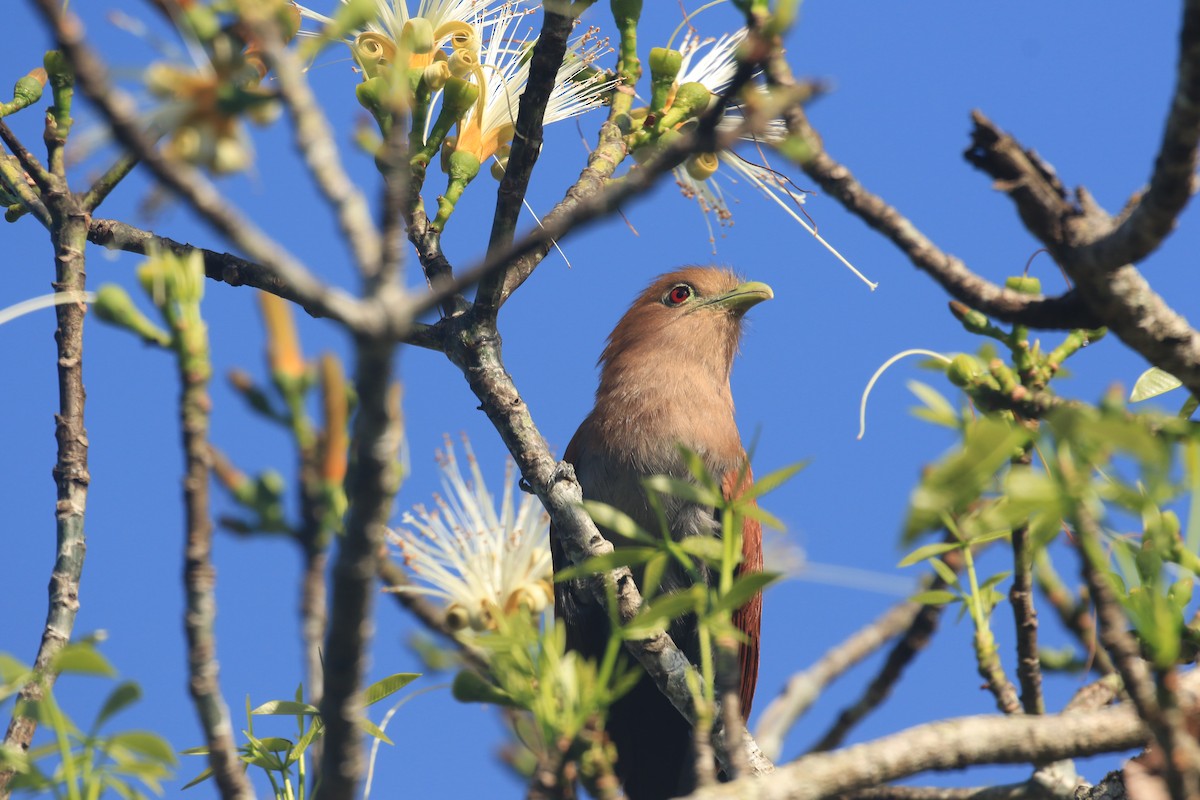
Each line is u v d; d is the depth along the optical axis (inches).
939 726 222.1
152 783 195.9
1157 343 205.9
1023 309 211.8
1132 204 201.8
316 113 151.3
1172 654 185.2
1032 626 248.1
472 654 228.5
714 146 167.3
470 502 327.6
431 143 348.8
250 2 150.2
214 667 180.9
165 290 165.5
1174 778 184.2
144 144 142.1
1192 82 175.5
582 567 213.8
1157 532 188.1
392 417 159.8
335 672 175.0
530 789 197.0
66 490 297.6
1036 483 171.6
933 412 212.2
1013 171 201.3
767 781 208.2
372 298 149.9
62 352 311.7
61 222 330.6
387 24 337.4
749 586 202.2
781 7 177.8
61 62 333.7
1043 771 283.4
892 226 215.2
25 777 191.6
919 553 245.1
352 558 165.9
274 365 163.3
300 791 239.1
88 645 188.1
